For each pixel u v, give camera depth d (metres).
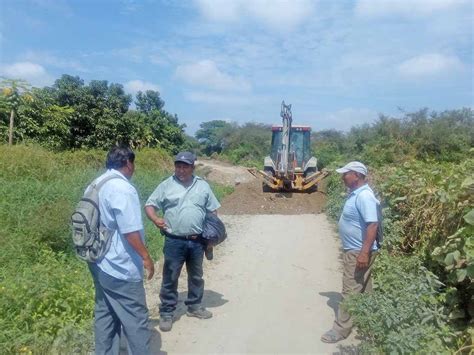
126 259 3.94
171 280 5.22
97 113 22.80
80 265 6.73
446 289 5.48
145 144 25.09
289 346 4.95
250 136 50.84
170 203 5.21
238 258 8.34
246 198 15.16
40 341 4.34
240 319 5.63
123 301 3.99
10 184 9.52
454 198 5.84
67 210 7.64
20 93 17.47
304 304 6.16
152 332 5.20
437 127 24.19
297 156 18.56
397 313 4.52
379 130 25.64
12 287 4.99
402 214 7.86
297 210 14.12
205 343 4.99
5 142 16.16
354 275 4.98
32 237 7.08
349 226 4.95
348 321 5.02
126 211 3.84
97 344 4.12
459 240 5.21
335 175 14.84
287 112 16.16
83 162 15.18
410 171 8.18
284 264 8.01
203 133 58.00
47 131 18.75
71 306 5.02
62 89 22.19
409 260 6.27
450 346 4.67
